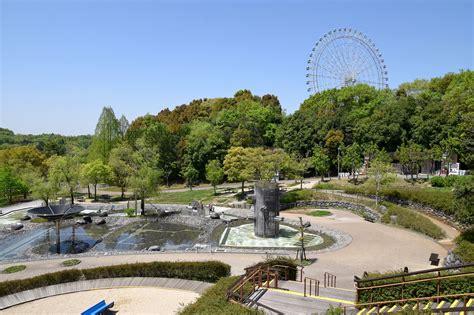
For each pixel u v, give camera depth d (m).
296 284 17.36
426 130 62.25
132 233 42.03
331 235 35.53
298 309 13.66
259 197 37.19
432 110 63.47
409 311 10.28
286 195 52.00
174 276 23.56
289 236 37.22
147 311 18.72
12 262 28.17
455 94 63.66
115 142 79.94
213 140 79.44
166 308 19.06
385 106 71.88
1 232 42.62
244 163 57.44
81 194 71.31
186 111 115.38
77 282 22.39
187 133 88.81
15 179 59.91
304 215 45.16
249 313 12.38
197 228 43.78
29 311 19.17
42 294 21.08
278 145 81.50
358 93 84.12
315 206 49.56
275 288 16.42
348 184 55.44
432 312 10.35
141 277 23.30
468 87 66.62
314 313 12.45
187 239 39.22
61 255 30.05
